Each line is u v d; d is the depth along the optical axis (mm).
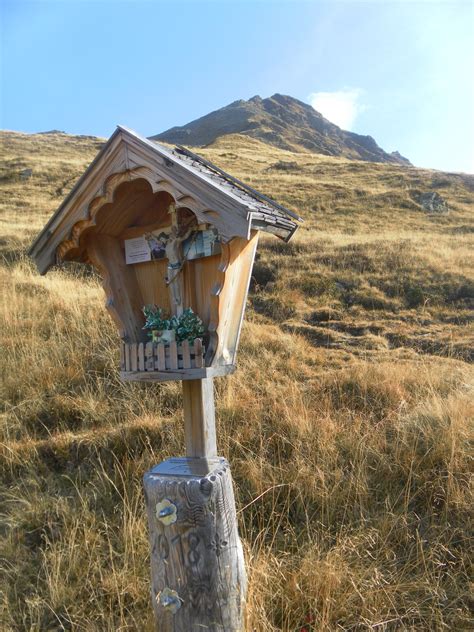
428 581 3111
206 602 2371
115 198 2486
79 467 4473
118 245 2785
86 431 4961
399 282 11258
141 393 5566
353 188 24906
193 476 2424
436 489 3861
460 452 4062
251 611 2549
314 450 4320
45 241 2691
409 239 15008
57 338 6852
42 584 3350
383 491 3957
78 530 3711
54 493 4199
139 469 4238
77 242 2625
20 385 5742
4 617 3076
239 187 3131
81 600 3133
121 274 2756
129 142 2338
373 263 12234
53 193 23188
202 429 2576
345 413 4961
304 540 3541
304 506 3842
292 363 6656
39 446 4676
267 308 9820
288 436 4562
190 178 2215
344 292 10773
